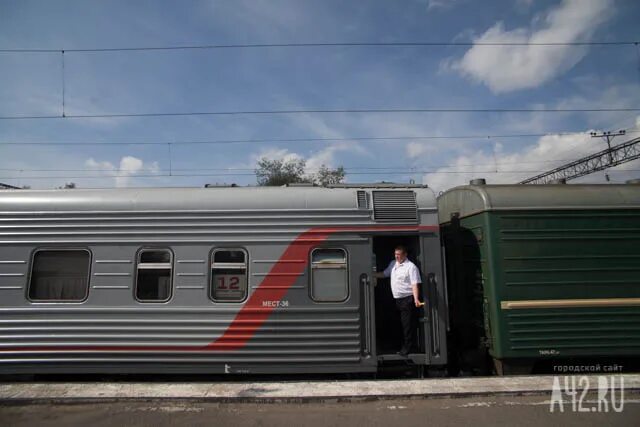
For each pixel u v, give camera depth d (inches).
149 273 252.8
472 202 275.7
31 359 245.0
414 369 264.8
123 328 246.8
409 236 266.8
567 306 250.4
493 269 251.9
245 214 256.4
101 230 254.8
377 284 303.9
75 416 179.9
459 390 197.5
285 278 250.8
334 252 256.2
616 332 249.6
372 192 262.5
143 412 182.4
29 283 251.0
